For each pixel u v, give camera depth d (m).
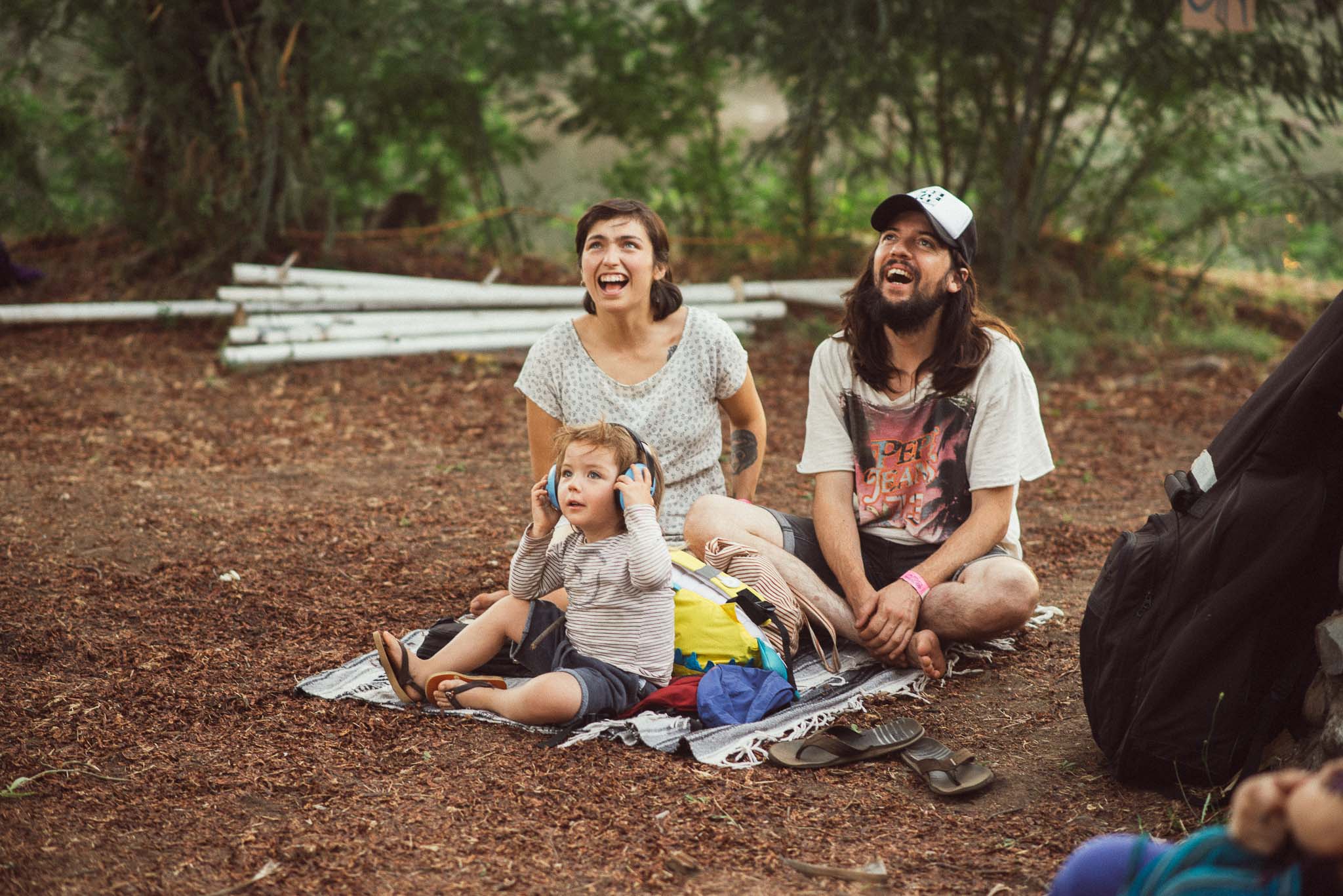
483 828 2.99
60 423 7.18
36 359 8.56
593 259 4.22
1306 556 2.99
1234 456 3.13
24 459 6.46
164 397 7.89
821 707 3.70
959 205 3.94
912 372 4.09
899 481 4.15
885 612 3.91
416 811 3.07
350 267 10.20
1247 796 1.85
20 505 5.66
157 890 2.70
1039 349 9.51
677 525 4.44
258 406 7.79
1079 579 5.05
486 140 11.52
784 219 11.74
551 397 4.46
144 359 8.69
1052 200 11.37
